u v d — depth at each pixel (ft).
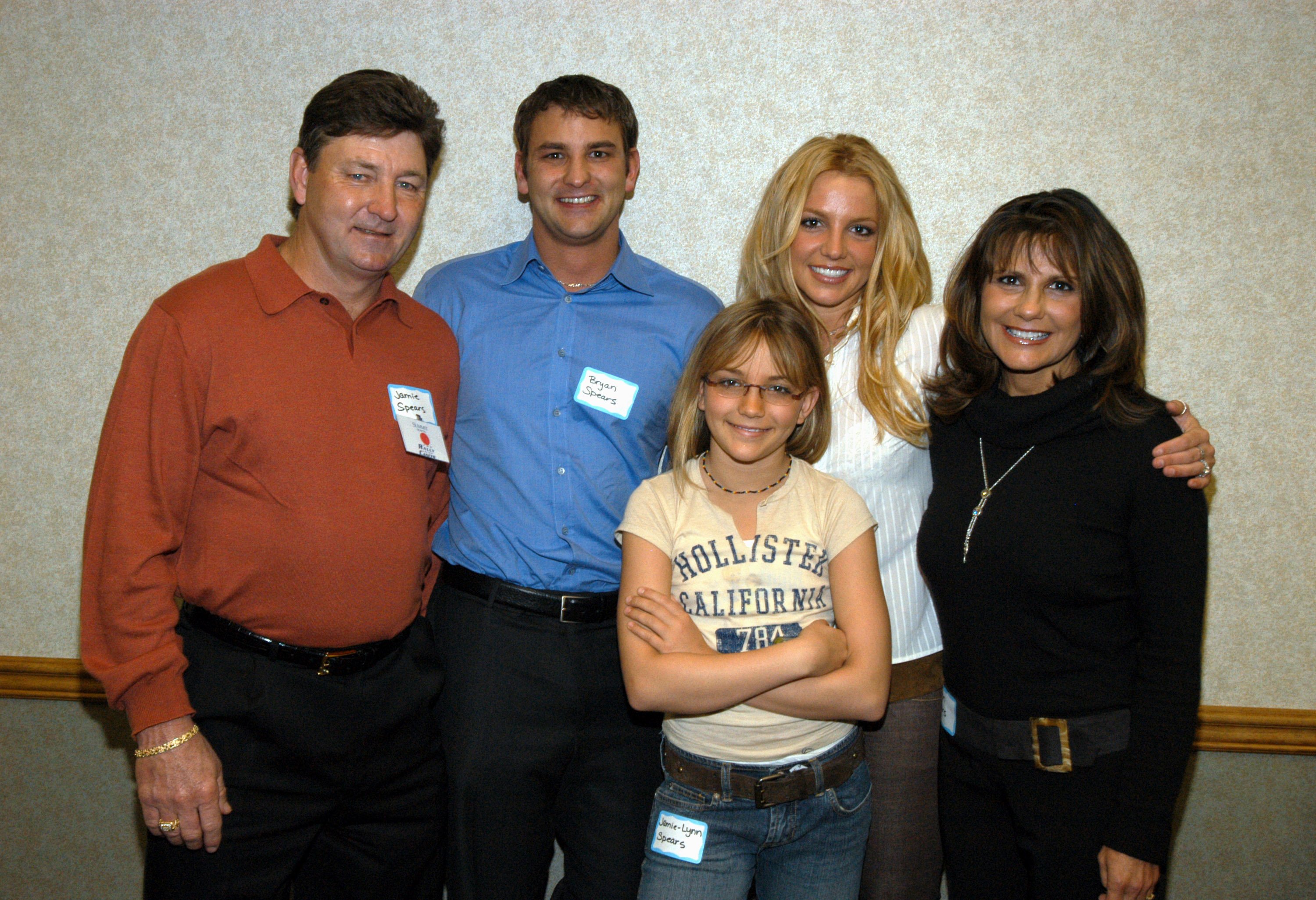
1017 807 5.19
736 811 5.05
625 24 7.22
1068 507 4.93
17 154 7.43
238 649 5.21
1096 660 5.00
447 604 6.25
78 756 7.89
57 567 7.80
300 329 5.23
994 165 7.32
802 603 5.08
